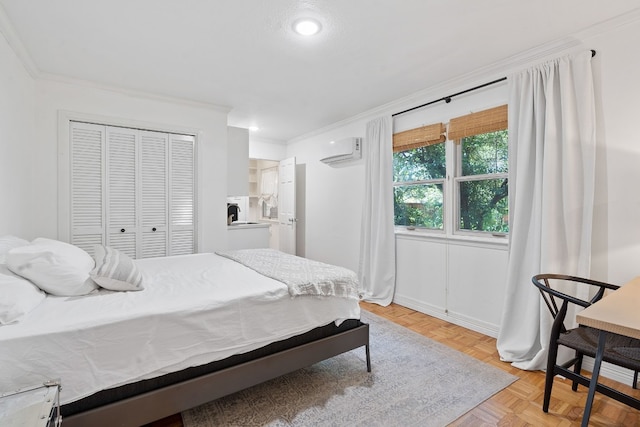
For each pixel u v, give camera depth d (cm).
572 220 215
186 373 158
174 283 197
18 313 132
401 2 184
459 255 308
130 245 338
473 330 295
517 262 245
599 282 195
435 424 167
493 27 210
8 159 228
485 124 279
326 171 491
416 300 350
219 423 167
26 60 253
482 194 296
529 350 229
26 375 122
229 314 168
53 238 300
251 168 736
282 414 175
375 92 332
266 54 249
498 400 189
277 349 188
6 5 187
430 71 279
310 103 370
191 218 373
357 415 174
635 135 199
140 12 194
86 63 266
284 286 191
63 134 301
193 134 371
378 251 378
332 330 212
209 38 225
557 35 219
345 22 204
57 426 116
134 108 335
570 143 216
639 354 147
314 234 522
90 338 134
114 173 328
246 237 436
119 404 138
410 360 237
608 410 179
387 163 371
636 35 197
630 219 201
